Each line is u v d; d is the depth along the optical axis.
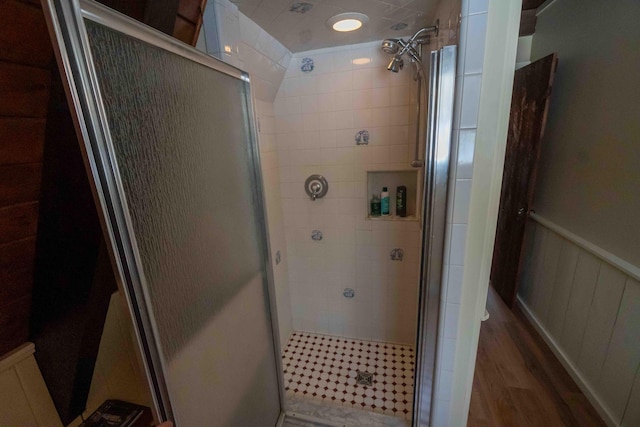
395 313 2.03
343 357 1.99
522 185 2.24
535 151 2.07
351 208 1.88
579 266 1.71
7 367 0.88
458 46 0.86
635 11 1.34
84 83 0.44
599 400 1.48
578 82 1.77
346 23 1.32
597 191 1.59
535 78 2.07
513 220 2.37
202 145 0.79
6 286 0.77
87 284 0.80
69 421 1.09
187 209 0.72
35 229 0.73
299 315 2.23
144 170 0.58
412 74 1.59
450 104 0.91
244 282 1.06
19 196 0.66
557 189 1.99
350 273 2.02
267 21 1.26
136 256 0.54
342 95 1.71
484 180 0.95
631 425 1.29
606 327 1.47
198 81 0.76
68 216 0.72
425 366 1.20
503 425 1.44
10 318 0.84
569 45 1.86
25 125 0.59
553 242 2.01
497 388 1.65
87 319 0.86
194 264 0.76
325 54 1.67
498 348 1.96
